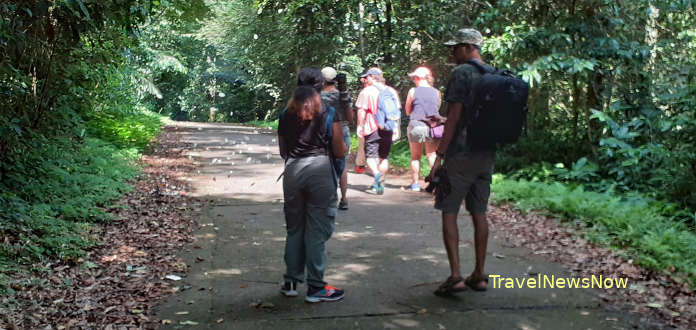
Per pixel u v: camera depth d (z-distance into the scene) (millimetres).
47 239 4895
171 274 4566
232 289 4254
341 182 7172
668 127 7699
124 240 5508
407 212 7078
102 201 6828
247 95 42281
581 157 9359
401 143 13727
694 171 7246
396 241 5676
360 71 18391
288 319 3678
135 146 13148
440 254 5227
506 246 5500
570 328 3527
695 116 7414
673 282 4406
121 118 16250
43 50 7102
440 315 3746
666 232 5441
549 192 7379
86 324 3504
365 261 4996
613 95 9039
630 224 5871
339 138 4016
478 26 10609
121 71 15203
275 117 35938
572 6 9234
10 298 3701
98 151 9531
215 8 33219
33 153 6832
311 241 3971
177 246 5391
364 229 6172
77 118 9266
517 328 3531
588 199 6852
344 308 3875
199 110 44000
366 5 16328
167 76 37000
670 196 7234
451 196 4113
